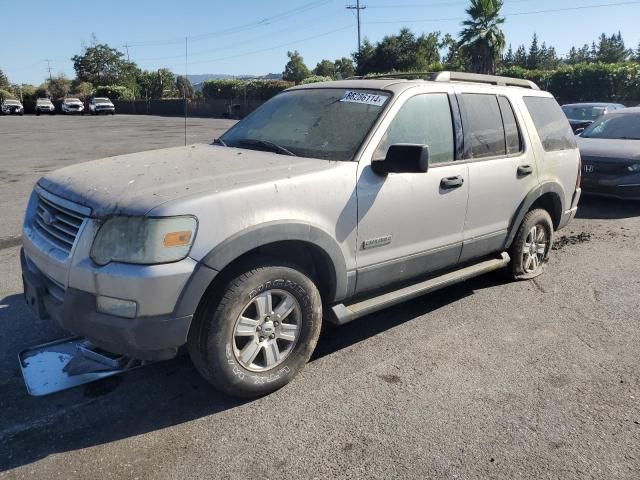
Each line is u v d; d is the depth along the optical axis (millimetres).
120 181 3285
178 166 3590
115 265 2900
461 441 3057
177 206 2934
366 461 2885
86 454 2908
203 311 3152
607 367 3920
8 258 6148
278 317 3424
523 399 3488
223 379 3232
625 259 6496
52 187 3531
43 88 74875
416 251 4172
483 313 4844
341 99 4277
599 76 30750
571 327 4582
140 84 75625
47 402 3371
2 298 4945
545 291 5395
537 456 2945
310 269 3775
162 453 2926
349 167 3672
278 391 3533
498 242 5008
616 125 10266
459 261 4668
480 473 2809
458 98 4535
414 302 5090
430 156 4223
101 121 40969
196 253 2971
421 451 2969
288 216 3320
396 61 54875
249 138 4387
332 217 3555
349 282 3768
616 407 3418
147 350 2963
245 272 3227
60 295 3188
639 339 4379
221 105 51281
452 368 3867
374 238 3834
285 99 4699
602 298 5234
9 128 30953
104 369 3463
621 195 8875
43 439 3027
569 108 17641
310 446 2996
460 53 45594
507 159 4867
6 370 3719
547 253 5824
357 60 57344
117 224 2943
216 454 2924
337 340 4285
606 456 2955
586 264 6289
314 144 3988
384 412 3318
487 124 4762
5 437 3037
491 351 4137
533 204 5527
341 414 3293
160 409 3324
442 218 4301
